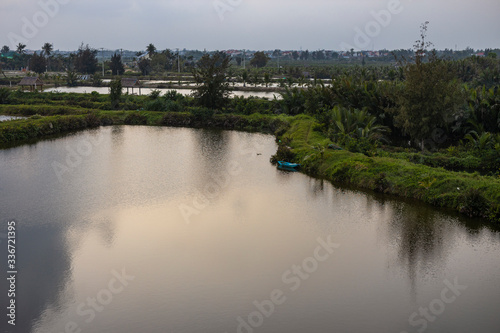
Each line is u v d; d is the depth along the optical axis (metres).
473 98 36.28
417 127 32.09
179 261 17.22
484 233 19.78
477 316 13.77
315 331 13.07
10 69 160.25
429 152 32.50
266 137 42.78
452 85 31.62
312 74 110.44
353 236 19.58
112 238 19.20
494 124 34.16
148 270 16.52
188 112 51.50
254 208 23.05
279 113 51.41
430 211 22.39
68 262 17.03
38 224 20.59
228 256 17.66
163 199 24.34
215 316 13.79
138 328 13.20
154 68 139.12
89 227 20.36
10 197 24.23
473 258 17.50
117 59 126.31
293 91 51.78
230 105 54.62
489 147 30.73
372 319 13.64
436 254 17.84
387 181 25.52
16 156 33.62
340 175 27.89
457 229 20.22
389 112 36.28
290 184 27.28
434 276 16.16
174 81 108.38
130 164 31.81
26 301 14.46
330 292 15.11
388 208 22.91
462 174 24.98
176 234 19.70
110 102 58.09
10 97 60.69
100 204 23.39
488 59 80.06
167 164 31.92
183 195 25.08
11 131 39.28
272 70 119.31
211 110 50.56
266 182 27.69
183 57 176.25
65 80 107.38
